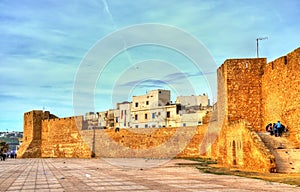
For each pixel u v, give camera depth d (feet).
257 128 102.53
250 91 103.81
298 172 71.36
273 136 87.15
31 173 84.58
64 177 71.92
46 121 232.94
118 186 54.65
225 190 48.01
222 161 107.45
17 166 118.73
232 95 104.12
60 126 220.43
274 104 95.50
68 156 212.64
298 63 83.97
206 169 87.04
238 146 89.81
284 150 79.00
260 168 75.66
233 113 103.60
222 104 111.04
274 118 95.55
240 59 104.78
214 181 59.62
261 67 103.86
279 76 92.89
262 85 102.99
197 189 49.39
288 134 87.04
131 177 69.15
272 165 72.08
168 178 65.92
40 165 123.75
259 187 50.96
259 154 75.82
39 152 235.20
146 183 57.98
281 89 91.91
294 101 85.51
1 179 69.36
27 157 230.48
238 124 89.56
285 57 90.22
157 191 48.06
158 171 84.23
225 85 105.91
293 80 86.17
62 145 217.77
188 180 61.82
